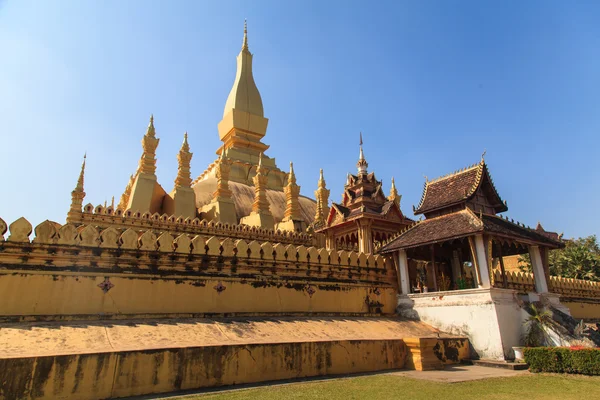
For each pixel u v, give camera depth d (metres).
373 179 24.53
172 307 13.48
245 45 46.59
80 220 19.80
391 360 13.69
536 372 13.06
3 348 8.67
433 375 12.16
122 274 12.95
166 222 21.92
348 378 11.52
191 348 9.95
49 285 11.81
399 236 20.17
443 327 17.02
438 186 20.66
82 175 20.73
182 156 26.45
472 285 19.50
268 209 28.09
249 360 10.76
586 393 9.62
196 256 14.52
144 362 9.24
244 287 15.20
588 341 13.89
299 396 9.00
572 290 25.92
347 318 16.67
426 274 21.27
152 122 26.36
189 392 9.48
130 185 30.27
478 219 16.56
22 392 7.84
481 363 14.55
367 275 19.03
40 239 12.04
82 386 8.45
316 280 17.22
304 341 11.98
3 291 11.20
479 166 19.23
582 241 39.22
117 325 11.24
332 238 24.39
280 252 16.64
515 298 16.38
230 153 39.81
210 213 26.64
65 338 9.78
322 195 32.53
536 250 19.42
